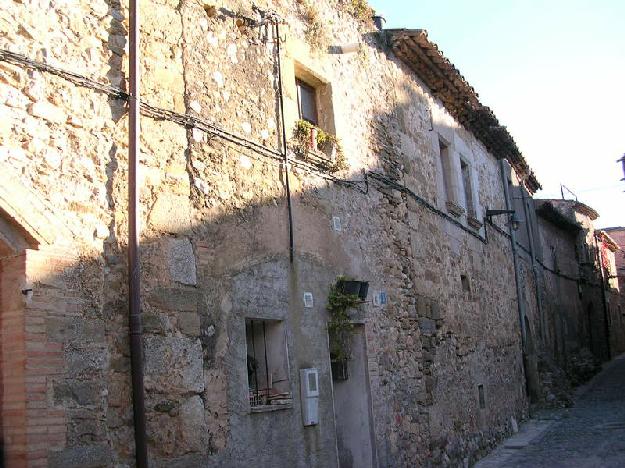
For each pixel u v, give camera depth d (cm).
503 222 1739
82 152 518
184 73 630
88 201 516
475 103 1422
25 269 466
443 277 1166
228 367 617
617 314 4069
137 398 516
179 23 636
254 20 746
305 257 759
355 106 950
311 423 707
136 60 562
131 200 541
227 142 669
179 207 597
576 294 2933
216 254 628
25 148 477
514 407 1511
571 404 1812
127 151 554
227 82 687
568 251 2906
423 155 1180
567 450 1160
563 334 2495
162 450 539
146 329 545
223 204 649
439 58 1195
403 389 929
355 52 967
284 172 748
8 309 469
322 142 838
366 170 941
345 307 796
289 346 705
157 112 590
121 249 536
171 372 559
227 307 629
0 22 475
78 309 495
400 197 1034
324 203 819
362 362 846
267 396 686
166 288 569
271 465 649
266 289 686
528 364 1709
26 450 446
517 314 1723
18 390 455
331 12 939
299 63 827
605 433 1299
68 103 514
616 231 5125
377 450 827
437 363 1062
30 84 487
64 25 521
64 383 476
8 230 472
